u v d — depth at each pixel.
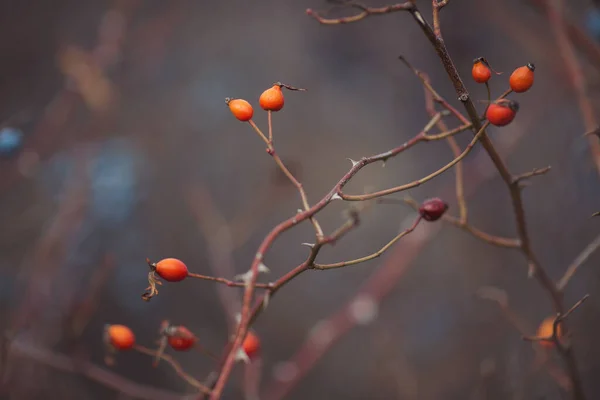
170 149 1.97
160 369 1.64
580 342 1.49
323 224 1.93
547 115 1.77
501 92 1.93
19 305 1.61
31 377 1.42
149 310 1.74
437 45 0.98
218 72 2.12
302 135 2.06
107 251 1.68
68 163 1.79
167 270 0.97
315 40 2.14
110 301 1.68
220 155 2.00
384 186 1.99
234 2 2.12
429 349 1.70
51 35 1.98
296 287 1.87
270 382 1.57
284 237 1.91
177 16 2.02
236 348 0.98
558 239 1.70
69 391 1.48
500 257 1.75
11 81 1.92
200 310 1.78
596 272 1.62
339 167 2.01
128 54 1.96
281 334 1.79
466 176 1.71
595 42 1.42
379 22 2.09
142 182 1.90
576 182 1.70
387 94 2.09
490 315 1.66
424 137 1.01
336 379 1.69
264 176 1.91
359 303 1.52
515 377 1.35
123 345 1.03
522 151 1.79
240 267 1.85
